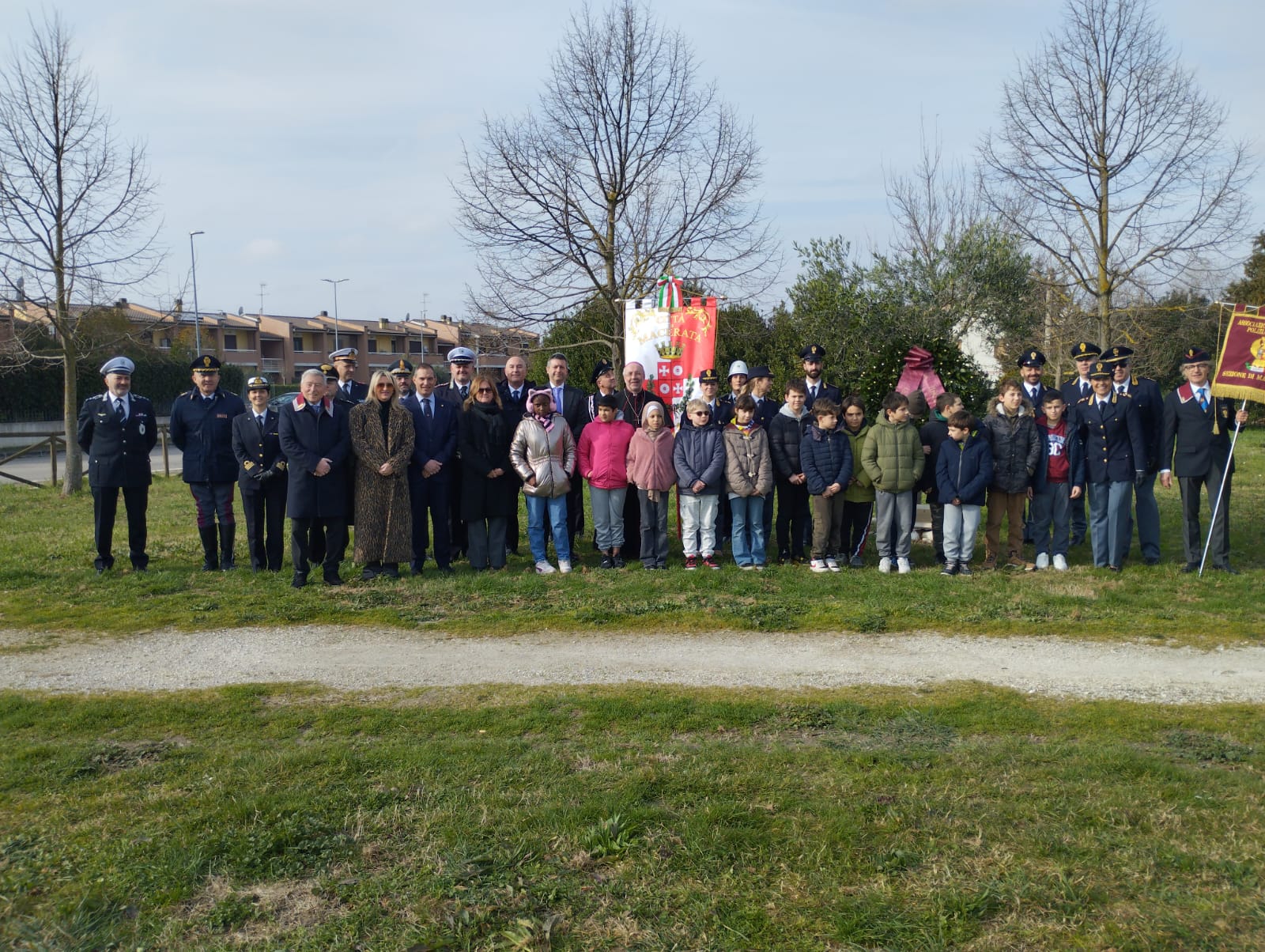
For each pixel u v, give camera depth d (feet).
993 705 18.90
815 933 10.95
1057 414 31.50
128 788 14.94
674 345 34.99
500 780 14.99
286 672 21.49
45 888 12.00
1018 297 74.90
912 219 80.89
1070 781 14.89
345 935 10.97
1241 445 82.74
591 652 22.82
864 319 55.88
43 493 58.34
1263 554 33.86
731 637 24.02
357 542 29.58
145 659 22.52
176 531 40.19
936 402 32.99
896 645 23.30
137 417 31.27
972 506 30.30
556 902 11.60
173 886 11.93
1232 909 11.19
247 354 193.88
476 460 30.30
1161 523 40.45
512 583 28.63
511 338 59.62
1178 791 14.44
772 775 15.10
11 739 17.37
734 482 30.83
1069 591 28.07
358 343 209.46
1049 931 10.85
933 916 11.12
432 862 12.47
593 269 56.13
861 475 31.45
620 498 31.22
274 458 31.04
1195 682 20.49
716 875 12.10
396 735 17.48
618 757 15.98
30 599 27.94
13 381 105.81
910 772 15.25
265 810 13.83
